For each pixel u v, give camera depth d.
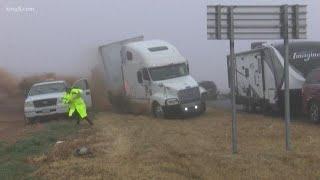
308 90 20.84
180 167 12.31
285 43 13.77
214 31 13.62
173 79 27.08
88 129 20.41
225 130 19.25
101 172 11.78
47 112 25.52
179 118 26.06
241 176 11.42
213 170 11.97
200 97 26.58
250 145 15.44
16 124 27.03
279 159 13.09
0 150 15.74
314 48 23.52
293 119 22.83
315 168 12.10
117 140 16.67
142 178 11.16
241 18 13.65
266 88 24.78
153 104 26.84
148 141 16.38
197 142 16.16
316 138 16.45
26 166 13.19
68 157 14.05
